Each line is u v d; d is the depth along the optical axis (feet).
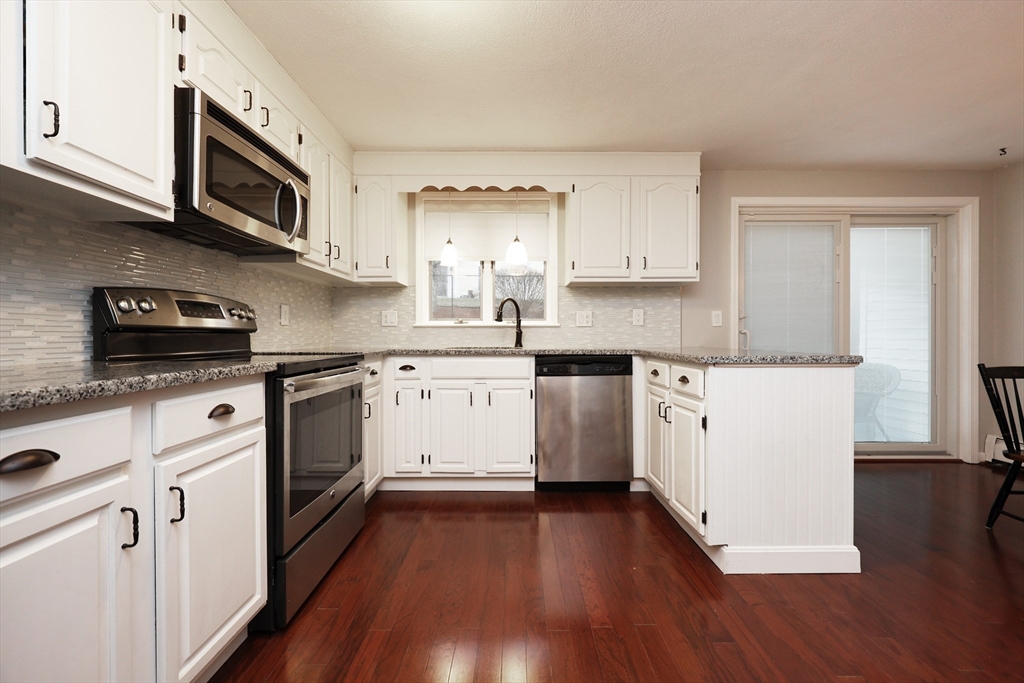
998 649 4.98
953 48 7.15
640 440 10.20
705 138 10.34
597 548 7.44
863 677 4.57
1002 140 10.56
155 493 3.60
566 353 10.13
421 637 5.20
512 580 6.44
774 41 6.95
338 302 12.08
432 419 10.13
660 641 5.13
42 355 4.60
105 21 4.00
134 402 3.41
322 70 7.55
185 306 6.01
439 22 6.44
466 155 10.96
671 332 12.17
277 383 5.31
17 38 3.30
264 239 6.50
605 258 11.02
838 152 11.19
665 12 6.30
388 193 10.97
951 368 12.82
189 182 5.01
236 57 6.13
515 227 12.25
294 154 7.84
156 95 4.67
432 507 9.33
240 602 4.69
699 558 7.11
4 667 2.49
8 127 3.25
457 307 12.43
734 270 12.24
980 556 7.17
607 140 10.39
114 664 3.21
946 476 11.35
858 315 12.94
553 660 4.83
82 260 5.03
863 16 6.42
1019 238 11.87
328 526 6.57
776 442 6.72
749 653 4.93
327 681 4.52
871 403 13.03
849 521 6.73
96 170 3.93
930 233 12.92
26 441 2.57
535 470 10.21
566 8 6.20
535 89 8.23
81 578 2.96
